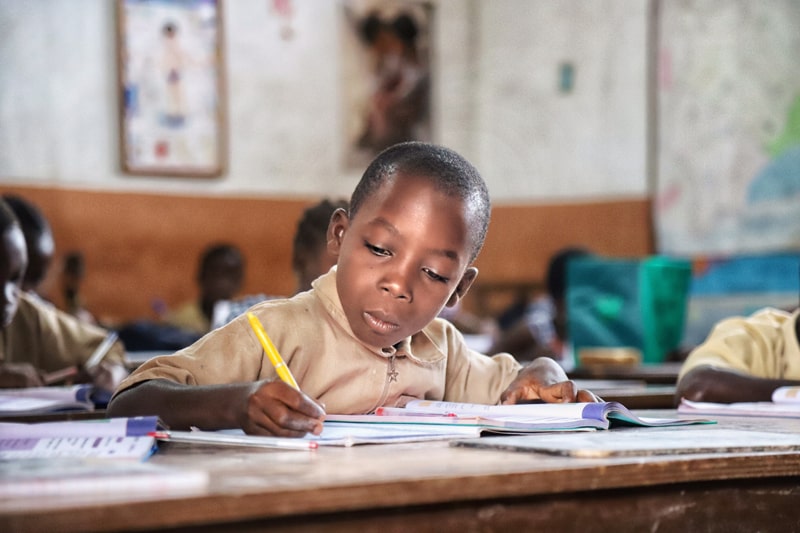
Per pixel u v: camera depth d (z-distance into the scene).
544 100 7.94
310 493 0.83
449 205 1.38
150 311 7.20
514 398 1.57
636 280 3.83
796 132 6.78
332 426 1.31
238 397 1.21
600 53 7.69
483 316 8.10
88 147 7.01
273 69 7.62
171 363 1.39
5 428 1.17
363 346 1.51
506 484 0.92
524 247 8.00
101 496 0.79
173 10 7.21
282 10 7.64
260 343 1.43
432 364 1.60
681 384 2.08
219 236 7.45
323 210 2.91
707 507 1.08
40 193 6.83
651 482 1.00
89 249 7.00
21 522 0.73
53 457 1.00
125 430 1.16
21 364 2.63
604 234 7.68
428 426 1.31
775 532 1.13
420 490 0.88
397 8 7.96
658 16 7.39
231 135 7.48
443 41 8.11
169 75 7.22
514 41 8.04
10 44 6.75
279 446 1.13
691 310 7.21
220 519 0.79
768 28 6.91
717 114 7.14
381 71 7.95
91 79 7.00
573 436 1.20
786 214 6.81
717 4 7.14
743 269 7.00
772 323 2.30
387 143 7.98
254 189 7.57
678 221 7.33
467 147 8.19
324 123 7.80
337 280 1.46
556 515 0.98
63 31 6.91
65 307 6.81
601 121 7.69
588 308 3.91
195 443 1.18
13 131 6.76
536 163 7.98
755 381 1.99
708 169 7.19
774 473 1.08
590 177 7.75
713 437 1.19
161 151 7.22
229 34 7.46
